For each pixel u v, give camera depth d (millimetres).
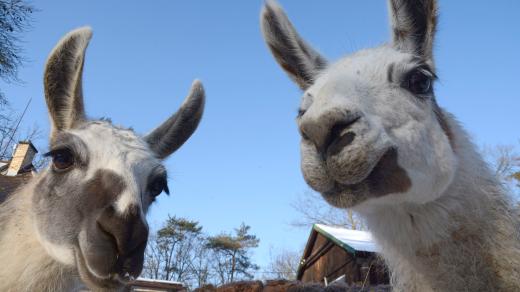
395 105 500
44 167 721
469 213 525
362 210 531
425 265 530
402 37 612
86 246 543
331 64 643
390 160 464
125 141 652
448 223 518
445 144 509
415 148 485
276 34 692
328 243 2662
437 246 522
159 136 831
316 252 2850
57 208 598
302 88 697
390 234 542
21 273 619
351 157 432
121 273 535
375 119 474
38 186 652
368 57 566
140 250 551
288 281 1040
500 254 511
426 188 485
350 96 469
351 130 440
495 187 566
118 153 619
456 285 510
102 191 567
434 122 520
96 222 545
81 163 611
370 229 582
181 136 854
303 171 461
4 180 1878
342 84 486
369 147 441
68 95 707
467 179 540
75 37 686
